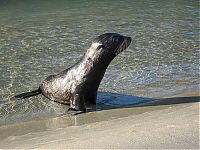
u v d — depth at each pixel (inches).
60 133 363.6
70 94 457.7
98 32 850.1
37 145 323.0
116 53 446.3
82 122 406.3
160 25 908.6
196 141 288.7
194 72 564.1
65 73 470.3
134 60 627.5
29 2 1333.7
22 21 1011.3
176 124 328.2
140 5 1221.1
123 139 303.3
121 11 1120.8
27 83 541.3
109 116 418.9
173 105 437.7
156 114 391.5
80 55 666.8
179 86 508.7
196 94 475.2
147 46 714.2
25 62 636.7
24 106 463.2
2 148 329.4
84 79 450.9
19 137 366.9
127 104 454.9
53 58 654.5
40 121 415.5
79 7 1213.1
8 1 1353.3
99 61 447.5
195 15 1033.5
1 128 398.9
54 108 455.8
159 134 306.3
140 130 322.0
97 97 481.7
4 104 470.3
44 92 486.9
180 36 791.7
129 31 851.4
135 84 522.6
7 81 550.6
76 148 295.7
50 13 1123.3
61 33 850.1
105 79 543.2
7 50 715.4
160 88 504.1
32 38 808.9
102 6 1218.6
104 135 323.0
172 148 278.8
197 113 364.5
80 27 909.8
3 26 951.6
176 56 646.5
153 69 580.4
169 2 1268.5
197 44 725.3
